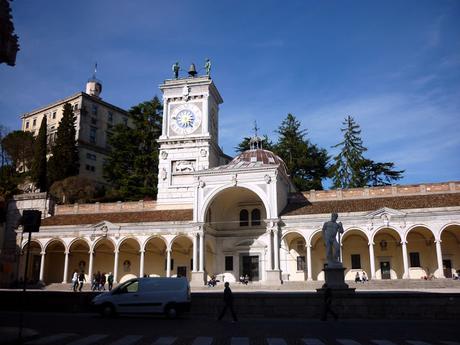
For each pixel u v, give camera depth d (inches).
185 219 1988.2
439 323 816.9
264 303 943.0
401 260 1866.4
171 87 2338.8
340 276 1010.1
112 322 834.8
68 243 2084.2
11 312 1057.5
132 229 2018.9
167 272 1941.4
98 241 2060.8
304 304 927.7
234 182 1911.9
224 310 872.3
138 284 942.4
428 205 1734.7
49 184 2979.8
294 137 3225.9
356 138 3211.1
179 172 2217.0
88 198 2819.9
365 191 2004.2
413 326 767.7
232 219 2138.3
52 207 2361.0
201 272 1847.9
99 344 565.9
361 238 1929.1
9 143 3380.9
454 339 612.4
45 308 1069.1
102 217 2170.3
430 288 1531.7
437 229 1679.4
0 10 526.9
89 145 3472.0
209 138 2224.4
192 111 2293.3
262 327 760.3
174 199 2188.7
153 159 2815.0
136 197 2711.6
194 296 976.9
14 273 2121.1
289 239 1979.6
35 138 3437.5
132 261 2178.9
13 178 3110.2
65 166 3034.0
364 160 3102.9
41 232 2124.8
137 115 3036.4
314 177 3149.6
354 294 920.3
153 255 2174.0
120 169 2869.1
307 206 1968.5
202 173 1956.2
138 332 690.8
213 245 2080.5
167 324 803.4
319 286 1670.8
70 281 2235.5
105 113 3732.8
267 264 1855.3
